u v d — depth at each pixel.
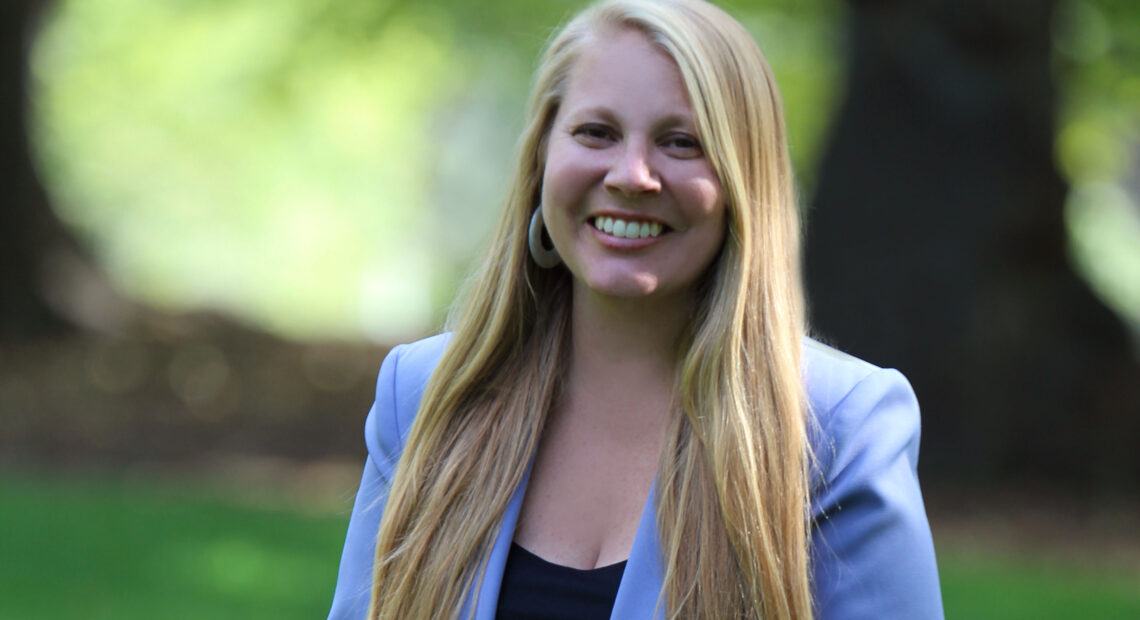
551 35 4.19
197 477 16.25
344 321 50.91
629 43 3.73
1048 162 16.25
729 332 3.64
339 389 22.44
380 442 4.27
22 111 23.17
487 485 3.88
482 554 3.80
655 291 3.74
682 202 3.67
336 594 4.22
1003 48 15.84
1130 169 37.66
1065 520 15.05
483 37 26.42
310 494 15.54
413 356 4.35
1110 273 34.84
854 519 3.67
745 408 3.60
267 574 11.03
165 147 44.28
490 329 4.00
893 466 3.72
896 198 16.11
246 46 31.47
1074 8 18.69
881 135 16.16
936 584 3.72
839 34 17.45
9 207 22.97
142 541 11.77
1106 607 10.69
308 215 49.09
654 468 3.85
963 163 15.98
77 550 11.29
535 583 3.78
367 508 4.24
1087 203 32.88
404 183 50.50
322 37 25.19
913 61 15.93
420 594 3.82
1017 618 10.19
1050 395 16.31
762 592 3.51
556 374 4.04
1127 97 22.30
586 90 3.76
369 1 23.92
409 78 38.06
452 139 51.41
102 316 24.06
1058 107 16.31
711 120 3.61
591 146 3.76
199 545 11.78
